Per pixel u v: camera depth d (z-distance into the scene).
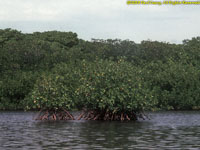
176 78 97.38
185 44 126.06
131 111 56.12
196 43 123.88
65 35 132.75
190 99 94.12
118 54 118.19
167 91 95.25
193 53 113.50
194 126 45.72
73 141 31.28
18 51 104.62
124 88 54.31
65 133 37.50
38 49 106.81
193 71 99.25
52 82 58.69
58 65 101.50
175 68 100.50
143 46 117.81
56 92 57.09
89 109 57.28
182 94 94.75
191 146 28.42
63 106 58.25
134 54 117.69
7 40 121.94
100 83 55.00
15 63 102.00
